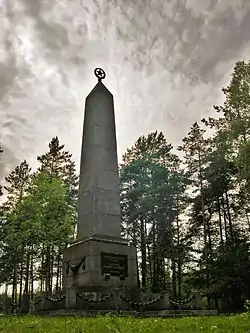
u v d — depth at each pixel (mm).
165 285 36406
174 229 38281
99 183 16453
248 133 26000
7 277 36656
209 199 34719
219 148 32125
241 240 27156
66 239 33188
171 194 37656
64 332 7348
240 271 23391
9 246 35469
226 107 30297
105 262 14891
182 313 12828
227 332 6906
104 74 19562
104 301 12938
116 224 16156
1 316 13547
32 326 8547
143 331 7324
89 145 17438
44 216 33125
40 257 37062
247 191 29094
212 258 25781
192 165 35594
